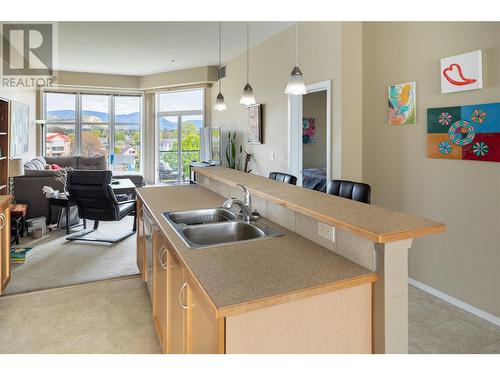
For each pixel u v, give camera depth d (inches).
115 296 120.3
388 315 52.6
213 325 45.5
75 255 161.6
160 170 359.9
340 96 150.9
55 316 106.8
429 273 123.0
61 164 323.9
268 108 218.1
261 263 56.9
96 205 179.3
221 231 83.3
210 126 322.7
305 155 186.7
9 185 203.9
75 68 314.3
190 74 312.5
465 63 105.7
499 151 99.0
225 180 108.5
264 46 221.0
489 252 103.7
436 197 119.1
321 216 62.6
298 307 48.7
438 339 94.7
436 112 117.0
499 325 101.4
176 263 65.5
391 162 136.7
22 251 155.9
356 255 57.0
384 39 137.8
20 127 263.0
